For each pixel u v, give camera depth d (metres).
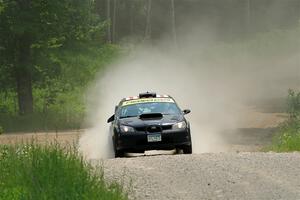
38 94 104.31
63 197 24.17
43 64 92.88
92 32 97.38
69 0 91.56
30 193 24.81
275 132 64.38
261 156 36.94
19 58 91.56
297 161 34.69
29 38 90.88
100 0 195.88
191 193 27.70
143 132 43.81
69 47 98.62
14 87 94.94
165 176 31.22
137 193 27.75
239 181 29.83
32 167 27.98
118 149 44.19
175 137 43.97
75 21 93.38
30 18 89.00
